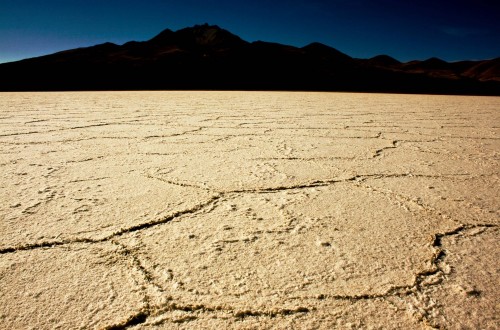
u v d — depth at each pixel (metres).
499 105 17.56
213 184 3.53
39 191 3.24
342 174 3.97
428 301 1.76
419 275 1.98
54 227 2.49
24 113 10.27
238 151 5.17
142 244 2.27
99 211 2.79
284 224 2.61
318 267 2.04
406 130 7.86
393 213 2.85
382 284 1.89
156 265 2.04
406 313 1.67
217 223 2.60
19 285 1.84
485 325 1.60
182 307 1.70
